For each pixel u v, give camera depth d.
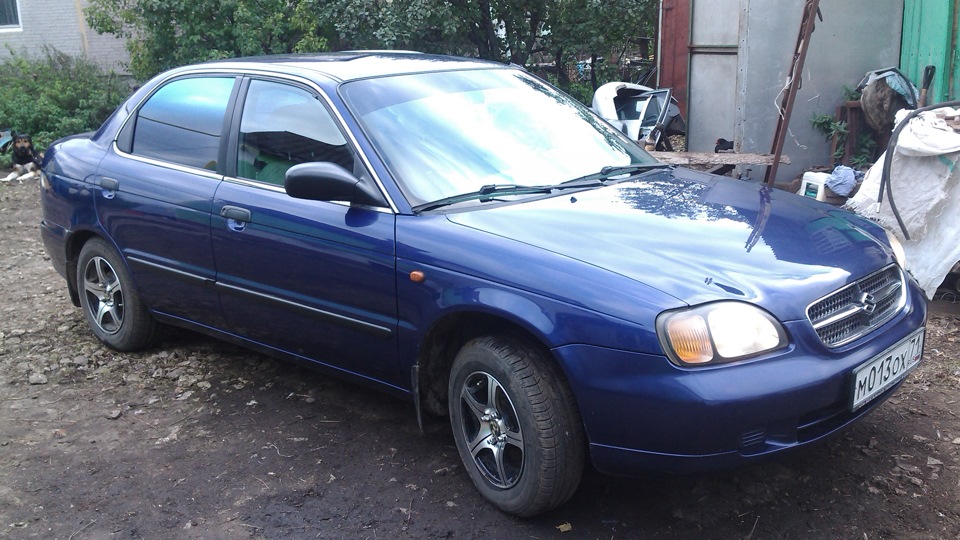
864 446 3.66
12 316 5.97
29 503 3.48
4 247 8.40
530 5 14.81
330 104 3.79
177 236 4.30
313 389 4.49
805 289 2.93
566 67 15.88
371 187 3.53
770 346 2.79
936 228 5.18
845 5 7.46
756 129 7.86
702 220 3.34
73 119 14.33
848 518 3.15
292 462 3.73
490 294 3.06
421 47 14.12
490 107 4.07
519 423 3.04
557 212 3.35
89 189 4.79
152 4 13.47
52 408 4.38
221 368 4.80
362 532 3.19
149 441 3.98
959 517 3.13
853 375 2.89
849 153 7.50
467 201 3.50
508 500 3.17
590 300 2.85
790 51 7.66
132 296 4.79
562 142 4.05
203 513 3.36
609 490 3.41
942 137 4.97
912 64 7.33
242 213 3.93
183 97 4.53
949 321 5.11
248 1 13.77
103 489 3.57
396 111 3.80
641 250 3.03
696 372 2.70
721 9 9.10
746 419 2.70
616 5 14.26
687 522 3.17
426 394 3.51
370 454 3.77
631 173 4.00
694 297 2.78
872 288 3.21
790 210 3.60
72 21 17.27
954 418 3.89
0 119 14.13
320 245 3.62
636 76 15.04
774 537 3.06
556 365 3.00
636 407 2.77
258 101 4.12
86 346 5.22
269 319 4.00
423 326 3.30
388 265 3.39
